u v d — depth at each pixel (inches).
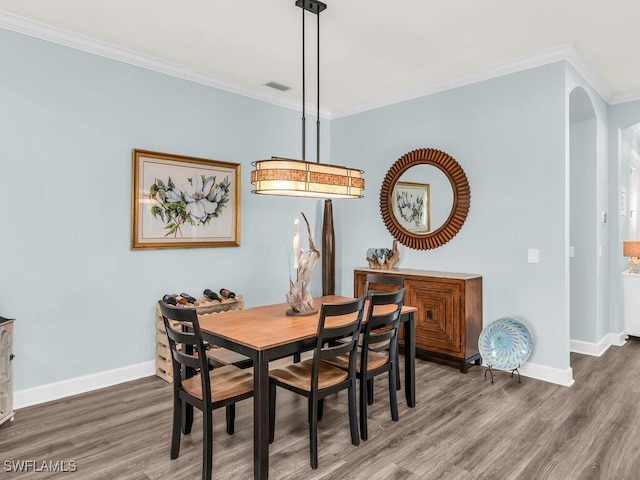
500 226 148.6
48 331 121.0
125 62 135.1
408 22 116.3
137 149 137.3
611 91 170.9
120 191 134.6
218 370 98.7
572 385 133.3
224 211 161.6
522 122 142.8
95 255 129.6
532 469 86.6
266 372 81.7
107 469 86.2
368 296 130.4
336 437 99.8
